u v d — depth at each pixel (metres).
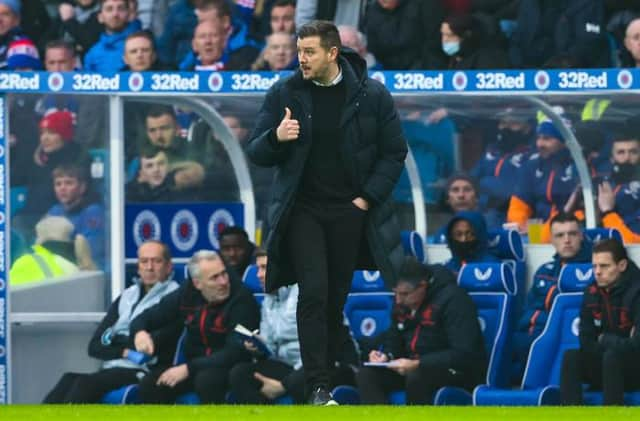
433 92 38.69
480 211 42.59
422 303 38.69
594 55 46.94
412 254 41.00
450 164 42.50
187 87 40.19
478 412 24.44
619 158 41.34
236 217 44.34
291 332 39.56
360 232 29.64
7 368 39.88
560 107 40.97
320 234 29.41
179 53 52.06
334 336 30.44
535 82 38.44
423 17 47.78
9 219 40.34
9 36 53.31
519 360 39.72
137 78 40.34
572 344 38.34
